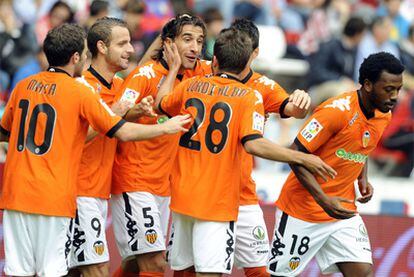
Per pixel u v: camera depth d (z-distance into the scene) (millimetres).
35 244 24906
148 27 48250
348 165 25719
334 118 25094
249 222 29062
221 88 24953
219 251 24828
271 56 45750
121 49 27312
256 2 50344
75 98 24641
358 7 53531
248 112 24406
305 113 26766
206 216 24672
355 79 45875
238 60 24969
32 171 24641
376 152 43406
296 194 26297
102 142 27156
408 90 46750
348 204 26266
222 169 24719
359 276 26297
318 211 26156
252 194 29141
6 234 25125
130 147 28203
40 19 47781
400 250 34094
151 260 28469
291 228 26406
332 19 52156
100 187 27234
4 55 42688
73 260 27078
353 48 45875
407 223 34156
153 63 27938
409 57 48781
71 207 24922
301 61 46875
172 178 25312
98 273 27359
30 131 24828
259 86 27625
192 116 25078
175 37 27547
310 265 33500
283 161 23906
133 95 27234
